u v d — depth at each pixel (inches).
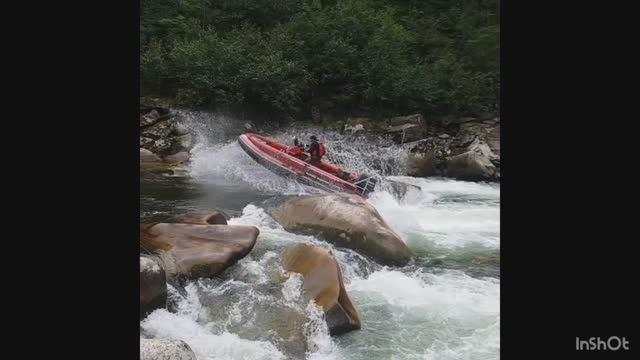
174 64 660.1
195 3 744.3
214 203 404.8
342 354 218.8
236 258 256.7
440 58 814.5
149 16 717.3
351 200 343.0
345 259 301.7
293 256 266.4
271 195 444.8
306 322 226.8
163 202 399.5
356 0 811.4
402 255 315.3
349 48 719.1
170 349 174.1
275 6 761.6
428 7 917.2
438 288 286.0
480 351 223.0
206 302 235.0
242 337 217.8
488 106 766.5
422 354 220.5
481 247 360.8
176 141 593.3
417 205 487.8
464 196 547.5
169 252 249.4
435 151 670.5
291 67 675.4
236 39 700.7
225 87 656.4
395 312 255.8
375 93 714.2
